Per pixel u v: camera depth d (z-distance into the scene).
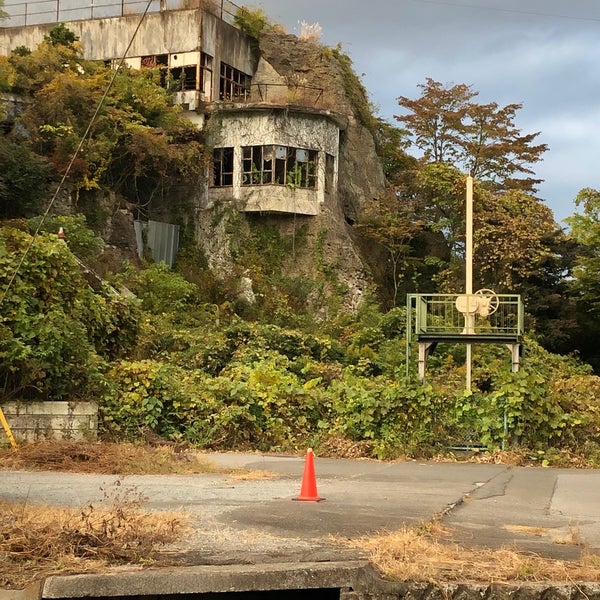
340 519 7.32
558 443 14.52
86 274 17.36
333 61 43.91
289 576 5.33
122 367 14.72
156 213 38.34
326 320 36.44
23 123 33.12
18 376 13.28
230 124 38.47
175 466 11.48
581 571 5.54
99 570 5.36
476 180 42.62
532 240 38.16
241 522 7.02
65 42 37.66
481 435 14.63
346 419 14.85
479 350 27.30
